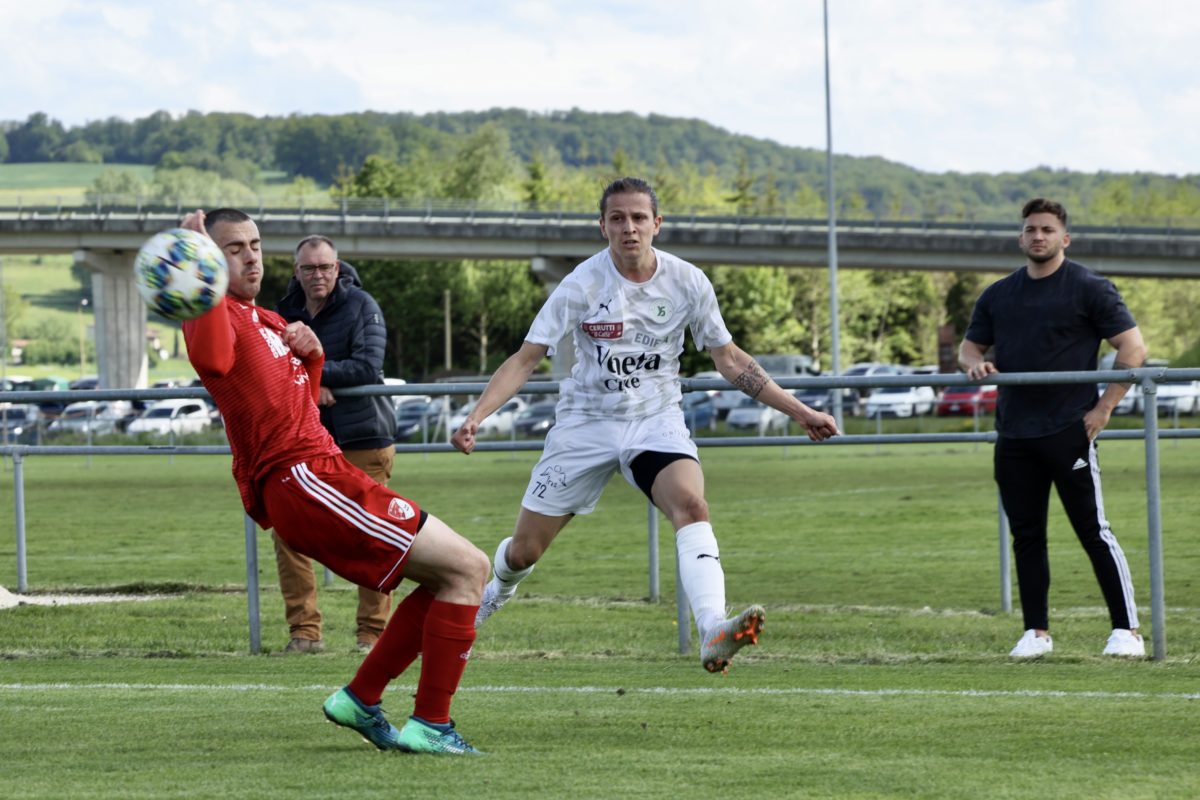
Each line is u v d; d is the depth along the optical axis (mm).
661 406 14312
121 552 38406
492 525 44750
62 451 26672
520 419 117312
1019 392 18797
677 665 17547
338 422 20312
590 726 13008
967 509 47906
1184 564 32375
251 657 18875
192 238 11211
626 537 42000
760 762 11234
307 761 11484
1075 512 18844
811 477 68312
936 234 157750
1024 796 9977
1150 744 11820
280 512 11805
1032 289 19078
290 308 20766
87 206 178625
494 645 20297
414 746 11742
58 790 10453
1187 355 157875
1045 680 15656
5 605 25266
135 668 17531
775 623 23109
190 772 11062
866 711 13586
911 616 24203
